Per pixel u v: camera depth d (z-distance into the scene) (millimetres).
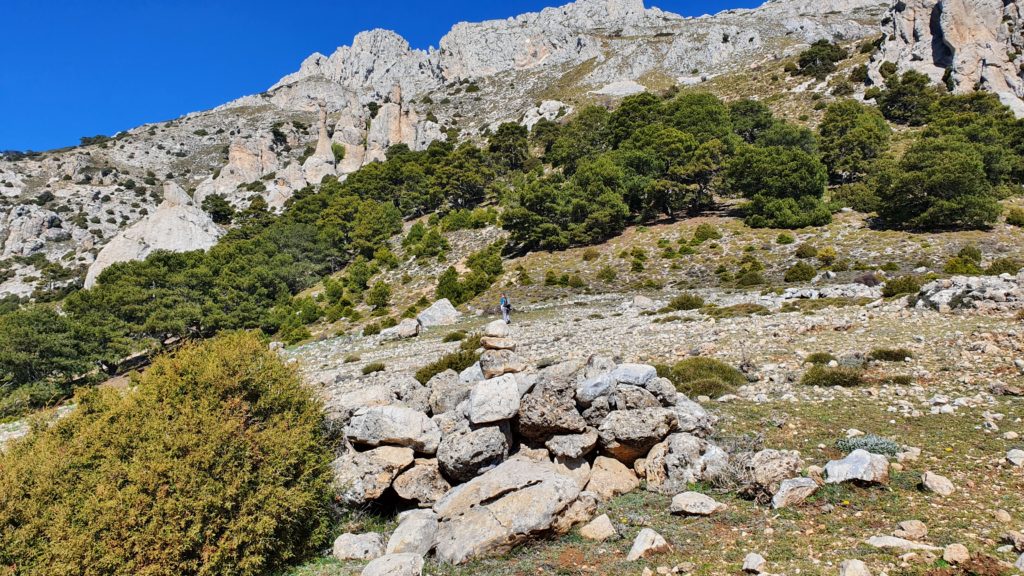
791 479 8031
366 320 53562
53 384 51156
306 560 8078
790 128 76938
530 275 56281
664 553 6891
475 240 73188
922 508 7250
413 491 9297
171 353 9312
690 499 8008
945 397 11672
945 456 8945
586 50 188625
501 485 8266
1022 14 88562
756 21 190875
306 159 148625
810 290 32562
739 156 63938
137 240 94438
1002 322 17734
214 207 122625
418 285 62000
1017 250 42375
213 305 62656
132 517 7027
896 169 54844
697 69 154750
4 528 7645
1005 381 12406
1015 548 5918
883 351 15484
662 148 69500
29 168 166500
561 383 9891
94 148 183750
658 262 53375
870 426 10602
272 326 63281
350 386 21438
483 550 7434
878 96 94562
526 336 28969
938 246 44656
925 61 95438
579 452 9172
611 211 61094
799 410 11875
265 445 8094
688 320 27109
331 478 8977
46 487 7879
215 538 7355
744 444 10078
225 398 8641
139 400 8641
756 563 6133
